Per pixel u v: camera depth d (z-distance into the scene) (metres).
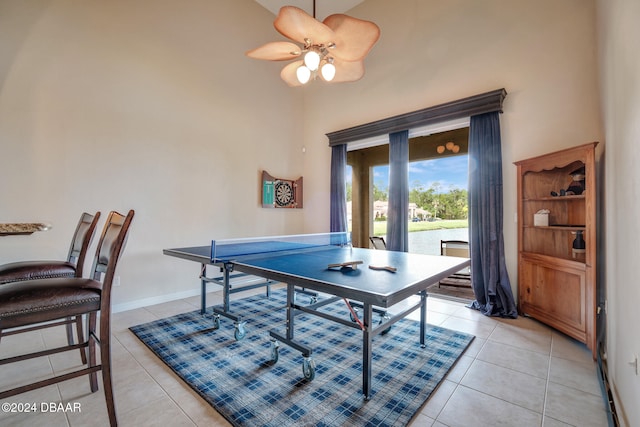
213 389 1.78
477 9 3.50
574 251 2.62
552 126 2.96
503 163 3.27
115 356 2.21
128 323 2.86
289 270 1.89
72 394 1.74
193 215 3.87
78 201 2.95
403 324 2.85
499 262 3.17
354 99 4.70
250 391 1.76
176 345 2.37
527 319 3.00
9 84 2.60
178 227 3.71
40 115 2.75
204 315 3.08
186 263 3.79
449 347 2.35
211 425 1.50
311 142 5.34
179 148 3.73
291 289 2.18
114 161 3.19
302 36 2.30
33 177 2.71
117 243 1.41
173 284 3.67
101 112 3.11
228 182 4.26
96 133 3.07
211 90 4.08
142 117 3.41
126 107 3.28
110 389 1.40
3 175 2.56
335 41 2.38
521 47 3.18
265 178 4.71
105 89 3.13
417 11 4.01
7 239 2.58
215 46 4.14
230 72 4.31
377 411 1.59
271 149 4.88
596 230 2.36
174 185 3.68
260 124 4.72
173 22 3.70
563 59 2.92
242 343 2.41
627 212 1.49
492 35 3.38
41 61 2.76
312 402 1.66
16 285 1.30
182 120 3.77
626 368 1.46
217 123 4.14
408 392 1.76
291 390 1.77
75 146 2.94
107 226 1.78
